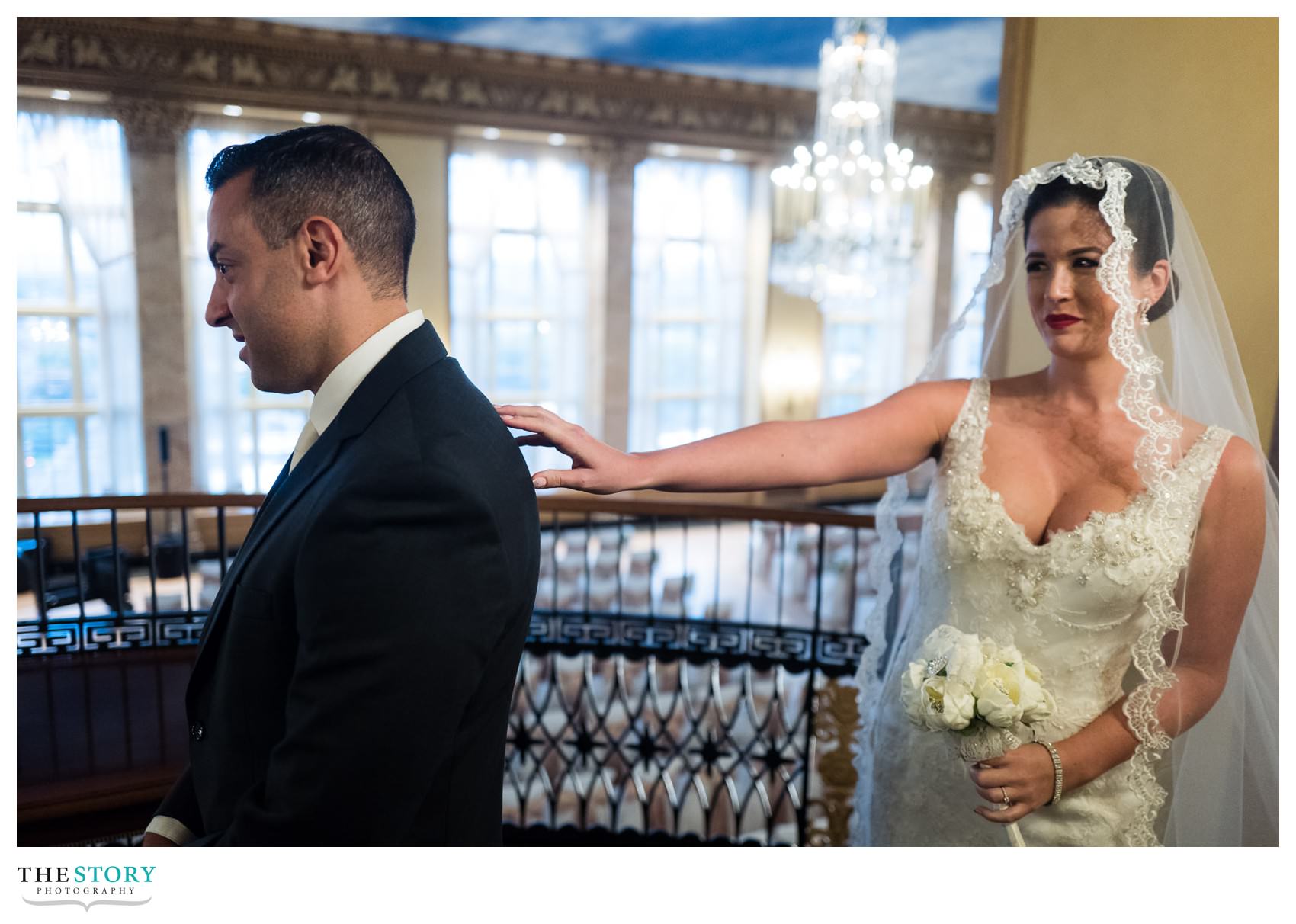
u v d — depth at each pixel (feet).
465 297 34.88
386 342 4.21
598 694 19.56
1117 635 5.45
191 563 30.30
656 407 38.73
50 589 24.82
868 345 41.70
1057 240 5.46
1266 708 5.81
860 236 28.99
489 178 34.60
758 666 11.96
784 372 39.86
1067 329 5.55
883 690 6.56
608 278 36.60
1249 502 5.34
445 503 3.72
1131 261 5.43
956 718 4.92
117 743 8.43
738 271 39.24
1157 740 5.28
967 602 5.80
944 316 41.93
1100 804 5.45
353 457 3.92
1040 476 5.74
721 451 5.89
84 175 28.99
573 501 11.50
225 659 4.13
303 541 3.81
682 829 17.10
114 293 29.76
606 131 35.09
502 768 4.46
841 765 10.08
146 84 28.89
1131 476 5.47
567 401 37.22
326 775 3.58
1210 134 8.25
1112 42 8.99
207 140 30.17
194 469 31.32
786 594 27.22
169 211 29.89
